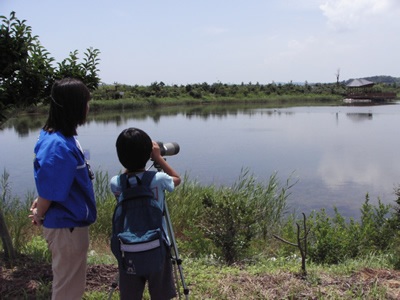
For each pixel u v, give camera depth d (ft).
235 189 31.35
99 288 12.73
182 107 222.07
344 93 322.96
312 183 44.68
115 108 198.70
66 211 9.02
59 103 9.15
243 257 18.45
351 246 19.04
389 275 13.83
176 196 28.48
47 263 14.39
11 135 89.15
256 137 89.30
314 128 107.45
